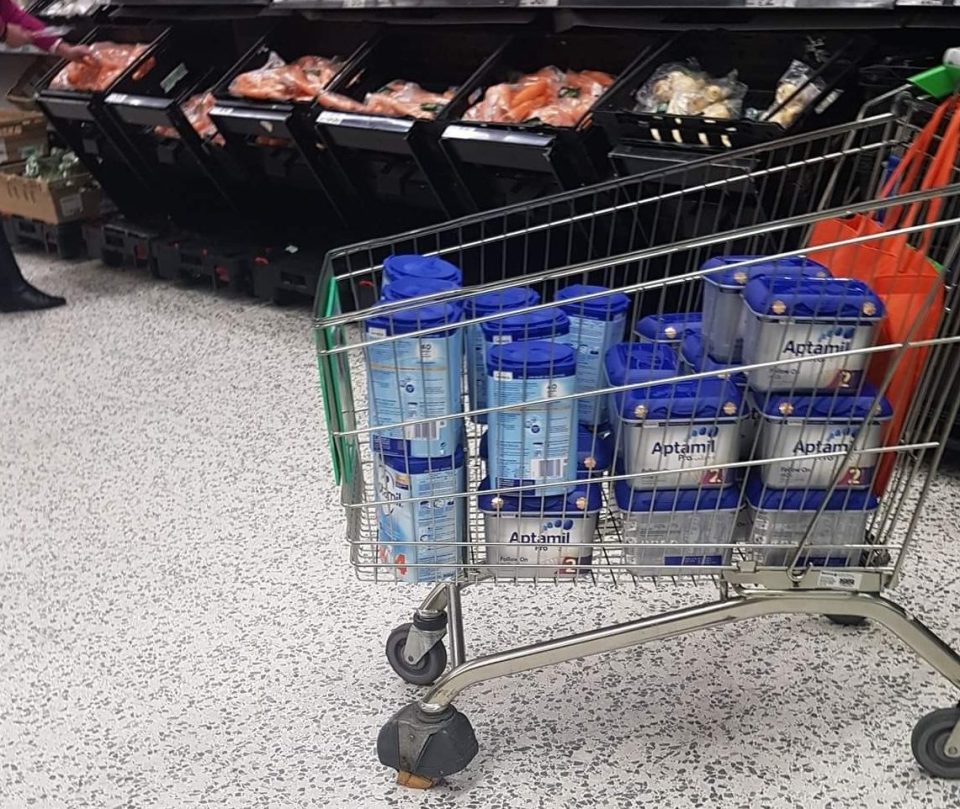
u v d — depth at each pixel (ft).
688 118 7.43
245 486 7.95
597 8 8.65
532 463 4.25
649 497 4.30
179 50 12.79
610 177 8.57
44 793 4.86
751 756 4.92
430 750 4.61
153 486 8.02
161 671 5.75
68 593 6.59
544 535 4.40
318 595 6.45
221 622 6.20
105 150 13.34
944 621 5.92
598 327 4.50
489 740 5.09
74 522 7.52
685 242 3.95
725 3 7.69
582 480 4.24
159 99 11.87
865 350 3.87
